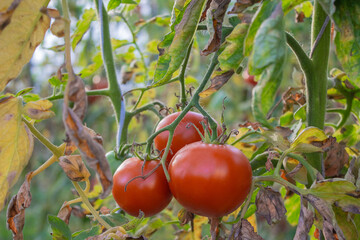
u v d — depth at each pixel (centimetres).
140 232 54
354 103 53
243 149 54
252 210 47
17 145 35
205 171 34
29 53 35
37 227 125
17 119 35
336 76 52
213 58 40
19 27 33
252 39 27
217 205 35
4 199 35
